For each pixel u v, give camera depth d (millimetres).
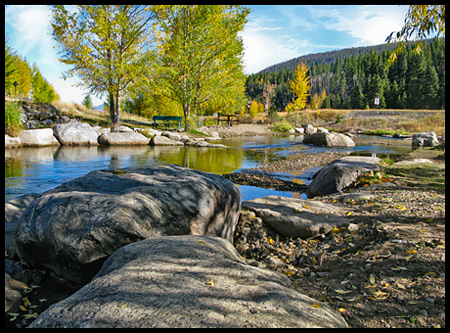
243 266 1993
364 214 4062
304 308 1571
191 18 21203
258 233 3982
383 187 5578
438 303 1984
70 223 2740
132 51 18922
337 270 2801
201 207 3285
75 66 18047
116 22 17781
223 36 22000
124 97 20719
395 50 6227
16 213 4129
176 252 2111
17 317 2273
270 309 1505
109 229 2648
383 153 13703
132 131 17000
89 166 9000
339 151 14719
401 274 2418
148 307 1460
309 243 3723
